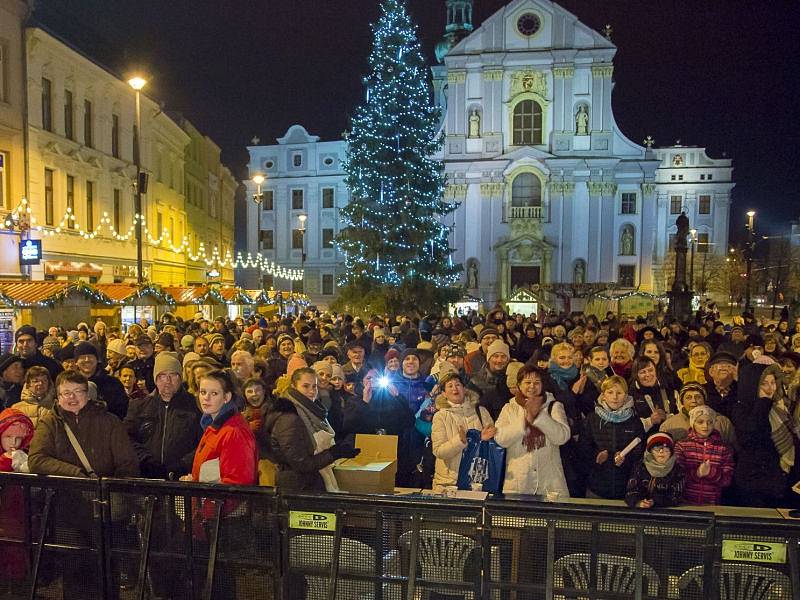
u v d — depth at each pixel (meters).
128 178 31.02
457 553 3.95
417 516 4.00
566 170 51.31
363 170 30.81
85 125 27.27
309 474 5.05
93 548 4.38
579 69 51.69
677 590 3.72
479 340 11.25
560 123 51.78
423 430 6.72
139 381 9.14
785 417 5.88
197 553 4.26
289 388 5.61
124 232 30.61
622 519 3.77
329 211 58.00
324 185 58.19
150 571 4.31
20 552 4.50
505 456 5.69
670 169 64.19
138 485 4.32
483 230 52.75
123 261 30.17
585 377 7.39
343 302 30.58
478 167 52.66
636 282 51.88
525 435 5.43
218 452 4.68
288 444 4.98
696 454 5.54
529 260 52.06
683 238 29.50
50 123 24.69
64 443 4.91
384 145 30.41
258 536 4.19
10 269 21.86
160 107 34.12
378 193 30.73
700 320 24.09
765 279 63.09
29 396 6.54
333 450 5.57
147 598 4.33
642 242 51.81
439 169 33.00
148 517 4.31
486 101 52.59
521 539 3.89
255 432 5.52
